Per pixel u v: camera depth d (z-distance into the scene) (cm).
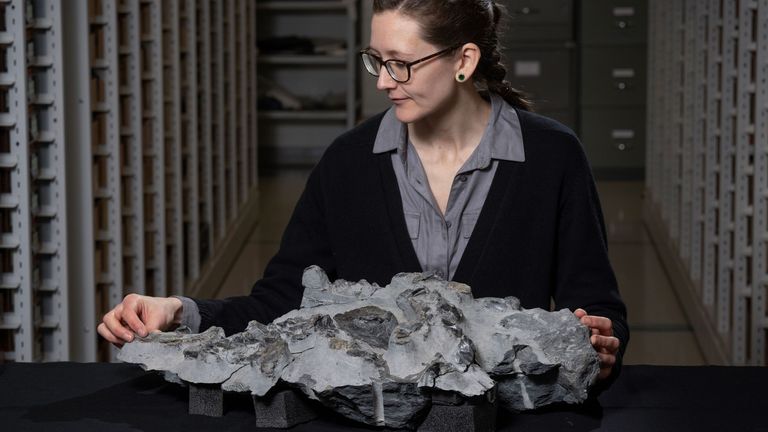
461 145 181
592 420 151
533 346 147
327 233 191
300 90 873
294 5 828
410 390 140
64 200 289
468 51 168
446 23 163
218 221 550
